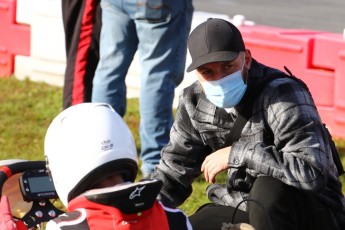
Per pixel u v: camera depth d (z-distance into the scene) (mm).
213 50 6348
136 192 4992
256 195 6332
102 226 5016
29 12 16406
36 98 15422
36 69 16516
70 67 11383
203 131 6836
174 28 10445
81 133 5148
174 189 7062
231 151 6449
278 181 6340
